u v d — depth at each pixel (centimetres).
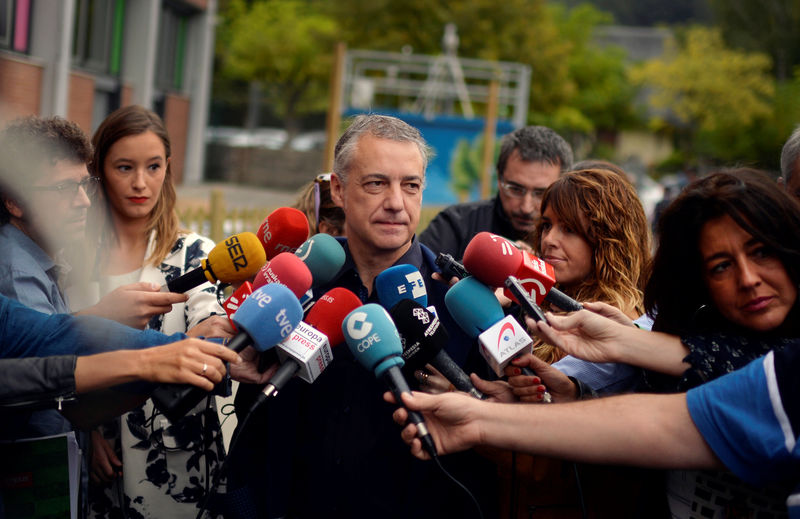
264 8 3088
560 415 178
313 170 2820
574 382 214
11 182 210
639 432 172
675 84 3375
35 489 197
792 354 165
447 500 228
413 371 224
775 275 182
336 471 226
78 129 224
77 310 275
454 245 399
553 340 201
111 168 280
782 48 3466
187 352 183
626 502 229
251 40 2961
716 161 3281
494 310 216
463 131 1705
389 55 2038
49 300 223
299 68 2984
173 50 1978
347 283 245
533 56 2686
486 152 1650
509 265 215
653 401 176
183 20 2011
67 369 181
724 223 184
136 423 269
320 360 208
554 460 226
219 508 270
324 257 235
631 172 3438
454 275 231
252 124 3628
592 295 260
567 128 3909
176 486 272
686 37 3631
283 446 225
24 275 213
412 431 186
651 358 196
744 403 167
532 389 206
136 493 270
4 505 195
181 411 189
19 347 192
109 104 1611
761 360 170
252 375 215
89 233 279
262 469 231
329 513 226
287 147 3216
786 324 189
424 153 235
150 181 283
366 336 197
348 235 244
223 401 293
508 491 235
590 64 4019
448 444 185
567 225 262
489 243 216
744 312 185
